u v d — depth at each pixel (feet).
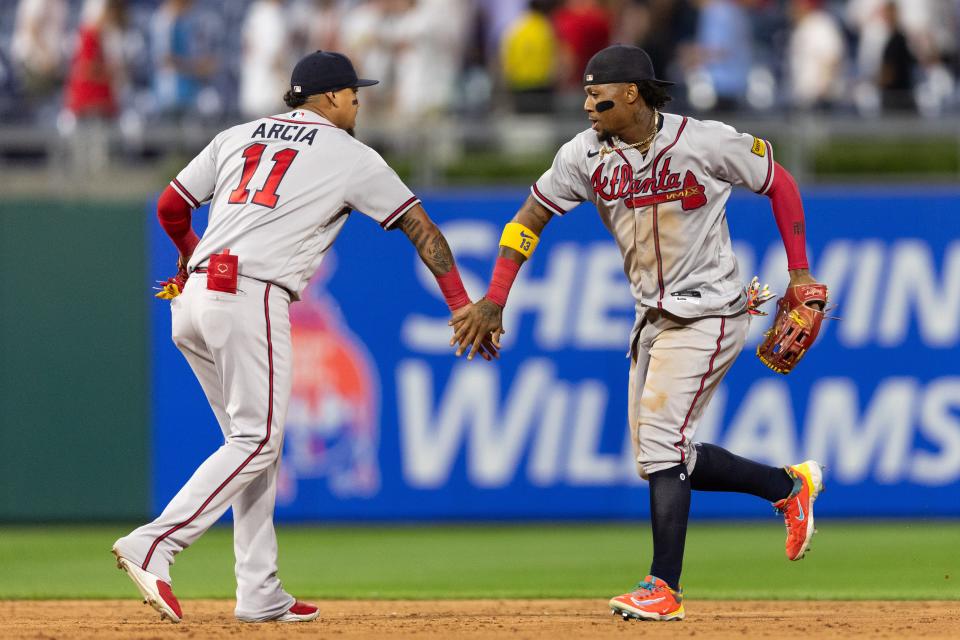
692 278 58.18
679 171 57.16
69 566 91.86
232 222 57.88
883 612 65.77
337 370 110.32
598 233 110.01
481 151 116.37
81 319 110.52
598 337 110.22
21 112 132.67
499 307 60.18
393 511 110.42
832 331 110.32
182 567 92.32
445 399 110.42
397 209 59.06
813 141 115.96
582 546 101.30
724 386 109.70
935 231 110.52
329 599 74.84
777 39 143.13
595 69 56.75
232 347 56.95
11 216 110.32
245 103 131.54
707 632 55.06
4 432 110.73
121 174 116.67
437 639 53.21
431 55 128.36
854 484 110.22
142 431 110.42
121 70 126.82
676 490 58.80
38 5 132.87
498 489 110.73
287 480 110.42
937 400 110.22
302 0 134.72
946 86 136.46
